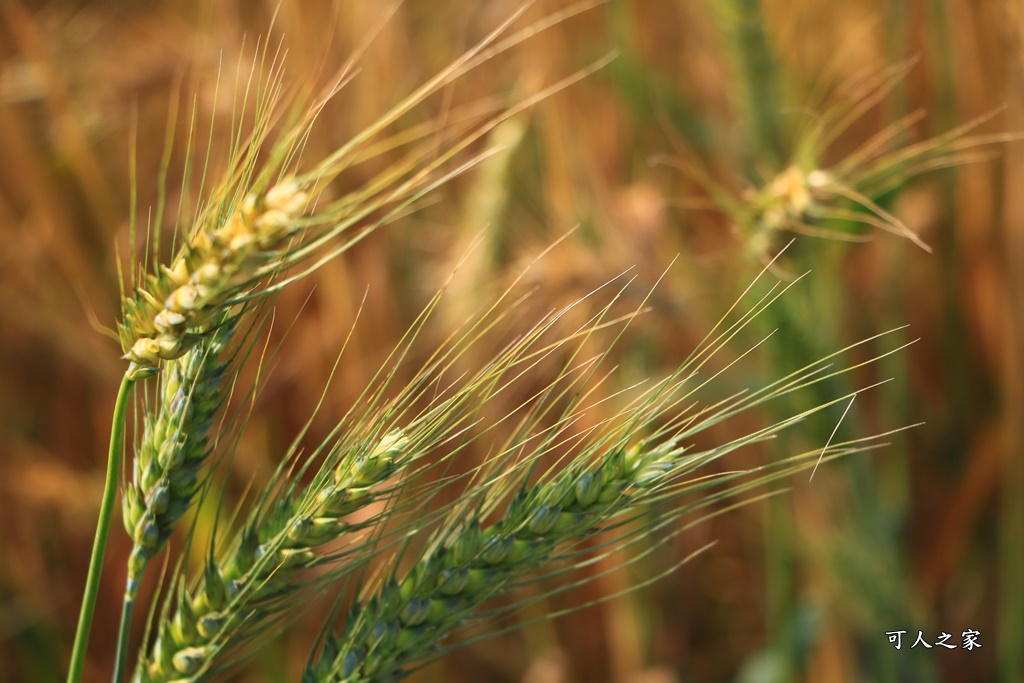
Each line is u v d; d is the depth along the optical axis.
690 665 1.07
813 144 0.78
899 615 0.85
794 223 0.76
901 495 0.97
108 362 0.99
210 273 0.52
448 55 1.06
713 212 1.08
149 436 0.57
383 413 0.57
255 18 0.92
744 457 0.98
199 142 0.99
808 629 0.89
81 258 0.98
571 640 1.02
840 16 1.08
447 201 1.03
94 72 1.10
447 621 0.57
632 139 1.08
